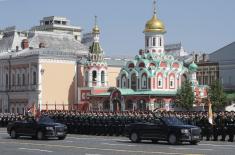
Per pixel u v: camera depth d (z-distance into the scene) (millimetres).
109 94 100812
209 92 95375
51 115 58594
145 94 94875
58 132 42438
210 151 30797
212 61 121312
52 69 105500
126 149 32250
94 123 52438
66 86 107375
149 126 38562
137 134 39188
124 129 49781
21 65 109000
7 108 112250
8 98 112188
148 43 105625
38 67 103375
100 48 108812
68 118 55062
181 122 38906
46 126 42156
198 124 44719
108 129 51125
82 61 109750
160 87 100250
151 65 101562
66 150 31859
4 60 113375
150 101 94500
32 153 30047
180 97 94562
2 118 70375
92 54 107688
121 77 105500
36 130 42594
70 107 106688
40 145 36031
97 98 102812
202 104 95562
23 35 132875
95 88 105062
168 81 101250
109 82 114125
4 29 139250
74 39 133625
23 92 107250
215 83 95812
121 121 50188
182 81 102688
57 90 106000
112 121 50906
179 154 28625
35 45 124438
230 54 117500
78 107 106312
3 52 121875
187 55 143500
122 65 116625
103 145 35906
